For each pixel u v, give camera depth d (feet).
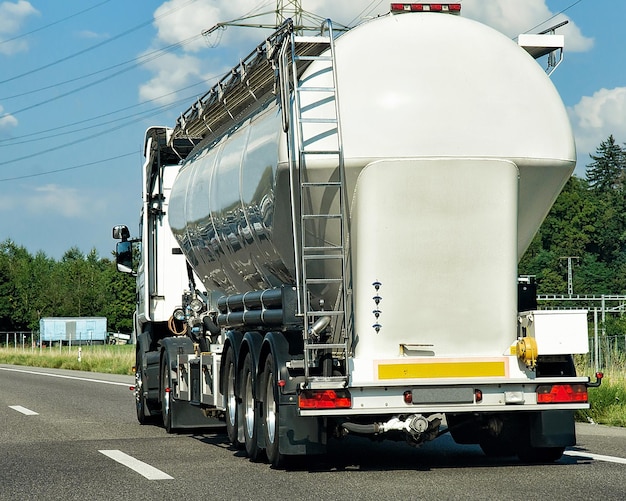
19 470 37.14
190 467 37.81
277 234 38.04
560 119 36.65
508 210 35.86
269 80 39.91
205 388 48.47
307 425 35.76
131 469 37.17
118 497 30.53
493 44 36.70
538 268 275.80
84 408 71.72
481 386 35.35
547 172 36.24
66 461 39.96
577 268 277.23
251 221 40.96
